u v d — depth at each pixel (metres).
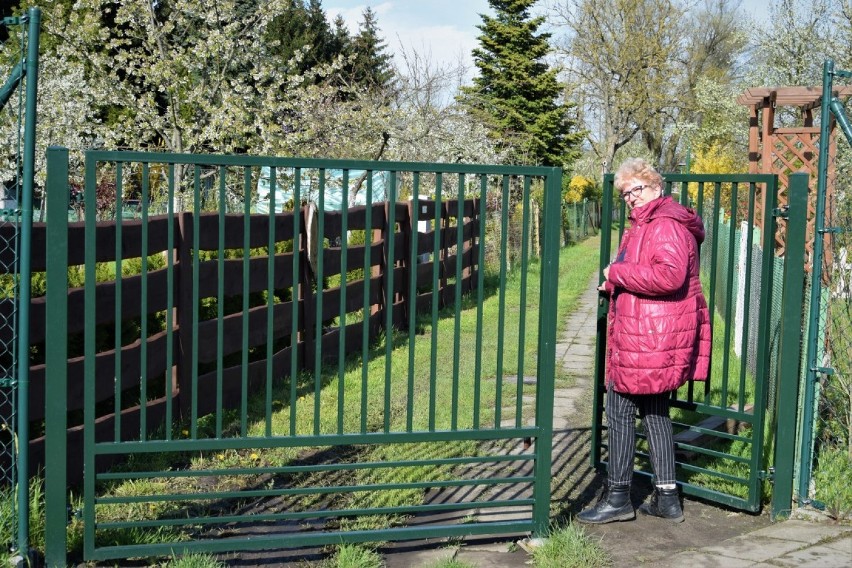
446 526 3.93
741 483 4.66
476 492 4.79
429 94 20.14
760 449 4.38
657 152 40.47
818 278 4.30
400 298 10.63
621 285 4.07
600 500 4.61
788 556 3.72
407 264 10.69
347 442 3.82
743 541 3.96
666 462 4.34
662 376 4.06
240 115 16.05
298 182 3.69
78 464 4.62
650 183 4.09
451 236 13.20
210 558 3.69
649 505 4.45
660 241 3.99
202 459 5.09
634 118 37.97
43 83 17.12
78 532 3.86
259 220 6.79
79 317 4.68
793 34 19.41
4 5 28.36
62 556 3.56
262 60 17.61
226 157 3.62
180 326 5.76
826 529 4.11
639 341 4.07
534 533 4.03
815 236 4.30
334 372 8.03
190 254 5.80
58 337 3.51
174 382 5.78
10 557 3.47
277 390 7.07
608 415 4.34
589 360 9.22
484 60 36.00
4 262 4.11
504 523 3.99
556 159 35.03
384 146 17.19
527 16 35.91
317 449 5.50
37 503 3.90
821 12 19.09
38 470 4.32
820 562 3.64
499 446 5.70
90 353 3.54
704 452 4.64
